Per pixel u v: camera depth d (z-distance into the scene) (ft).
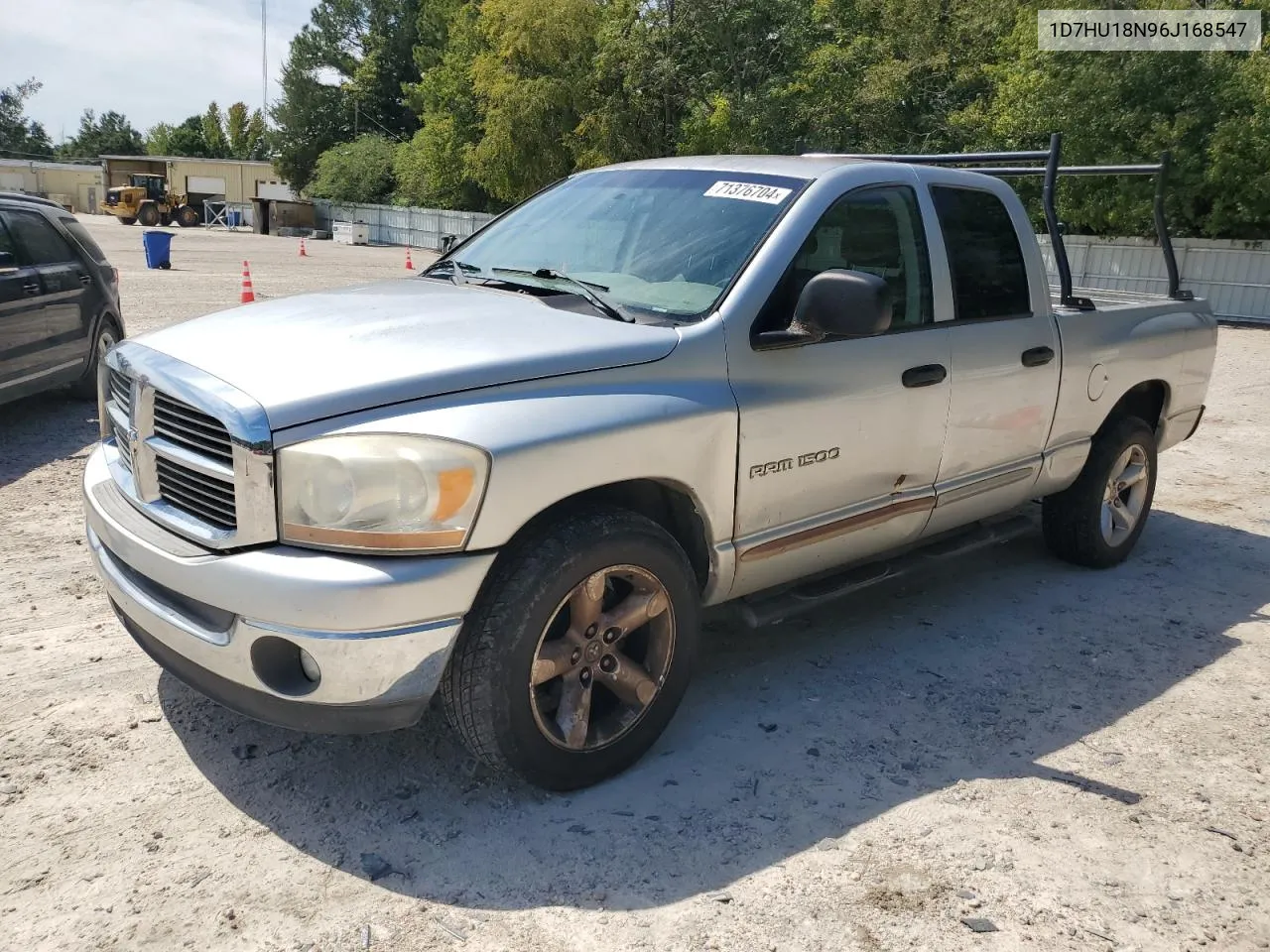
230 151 307.99
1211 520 21.20
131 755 10.54
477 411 8.95
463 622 9.09
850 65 97.40
